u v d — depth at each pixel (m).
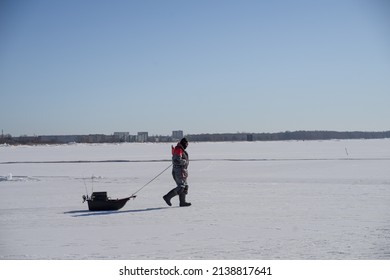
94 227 11.67
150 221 12.46
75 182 24.83
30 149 110.38
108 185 23.06
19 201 17.08
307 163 39.03
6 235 10.76
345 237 10.12
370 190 18.95
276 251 9.05
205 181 24.19
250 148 94.94
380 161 40.22
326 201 15.88
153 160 49.22
